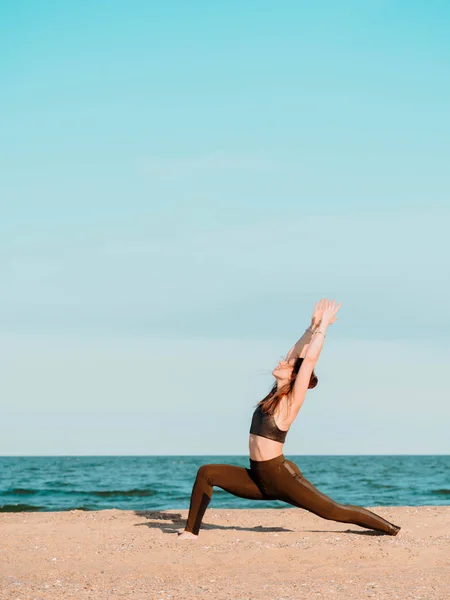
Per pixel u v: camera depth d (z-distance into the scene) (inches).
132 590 229.9
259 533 326.3
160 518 378.0
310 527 351.9
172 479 1781.5
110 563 269.9
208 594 222.5
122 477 1930.4
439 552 280.8
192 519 310.8
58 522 362.3
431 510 418.9
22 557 280.4
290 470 299.1
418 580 238.4
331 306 306.2
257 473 299.9
